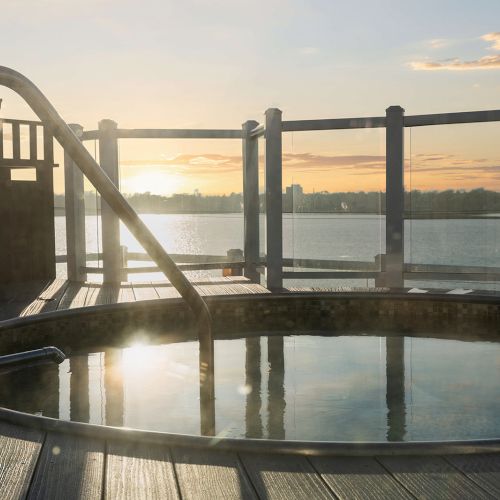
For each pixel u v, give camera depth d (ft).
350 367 17.03
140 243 11.29
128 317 22.18
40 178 31.35
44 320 19.81
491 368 16.78
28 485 6.69
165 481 6.81
